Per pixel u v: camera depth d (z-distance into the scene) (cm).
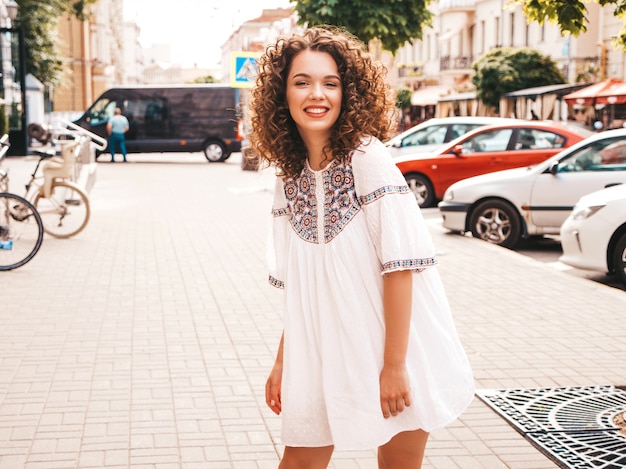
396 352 265
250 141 293
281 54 278
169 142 3244
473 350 643
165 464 431
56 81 3997
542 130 1571
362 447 267
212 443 459
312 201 278
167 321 736
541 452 445
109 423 488
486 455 443
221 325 722
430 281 279
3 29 2692
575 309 778
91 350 642
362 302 270
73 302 809
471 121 1783
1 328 707
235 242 1202
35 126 1212
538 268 991
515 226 1201
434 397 271
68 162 1209
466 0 5750
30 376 577
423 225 270
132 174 2584
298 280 280
